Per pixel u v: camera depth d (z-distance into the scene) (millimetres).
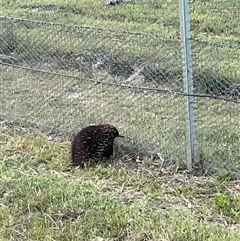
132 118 7355
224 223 6098
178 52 7957
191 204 6320
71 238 5879
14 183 6492
